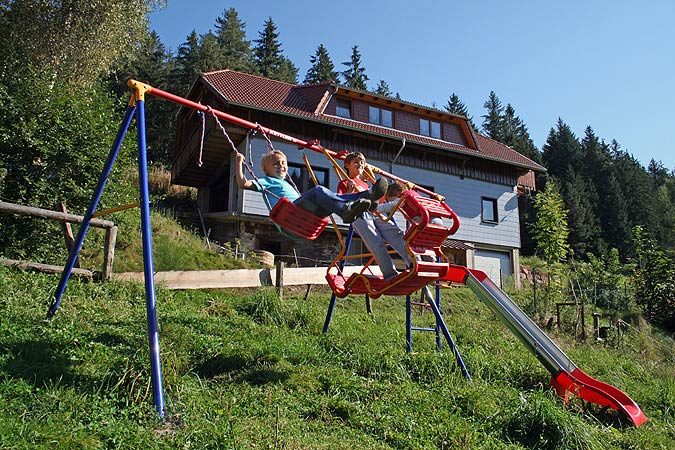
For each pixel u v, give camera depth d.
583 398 7.21
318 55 67.06
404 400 5.79
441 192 22.56
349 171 6.69
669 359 13.30
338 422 4.98
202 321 7.52
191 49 53.06
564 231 22.02
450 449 4.80
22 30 18.36
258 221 18.66
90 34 19.17
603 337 14.77
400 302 14.04
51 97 11.07
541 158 68.44
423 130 23.05
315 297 12.69
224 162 20.94
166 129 43.84
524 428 5.51
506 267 24.00
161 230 14.63
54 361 4.90
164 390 4.68
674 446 6.35
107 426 3.82
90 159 10.89
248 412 4.70
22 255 9.30
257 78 21.92
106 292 8.02
